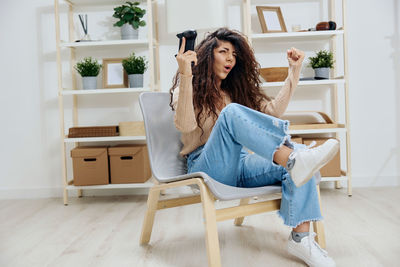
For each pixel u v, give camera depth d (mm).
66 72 3182
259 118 1405
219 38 1754
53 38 3180
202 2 2309
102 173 2875
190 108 1484
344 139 3141
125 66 2904
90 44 2867
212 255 1388
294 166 1333
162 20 3115
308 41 3096
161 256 1738
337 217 2264
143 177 2879
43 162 3230
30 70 3201
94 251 1837
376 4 3082
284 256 1679
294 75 1745
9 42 3197
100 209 2717
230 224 2199
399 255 1637
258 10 2934
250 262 1623
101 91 2861
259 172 1591
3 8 3184
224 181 1565
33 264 1693
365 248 1733
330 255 1664
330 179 2852
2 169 3252
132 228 2201
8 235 2154
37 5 3172
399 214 2281
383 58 3104
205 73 1718
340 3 3086
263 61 3113
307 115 3088
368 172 3156
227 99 1849
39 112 3213
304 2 3080
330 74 3111
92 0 2986
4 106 3225
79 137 2932
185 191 3107
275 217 2299
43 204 2953
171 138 1825
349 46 3104
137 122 2859
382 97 3125
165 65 3133
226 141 1476
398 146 3135
